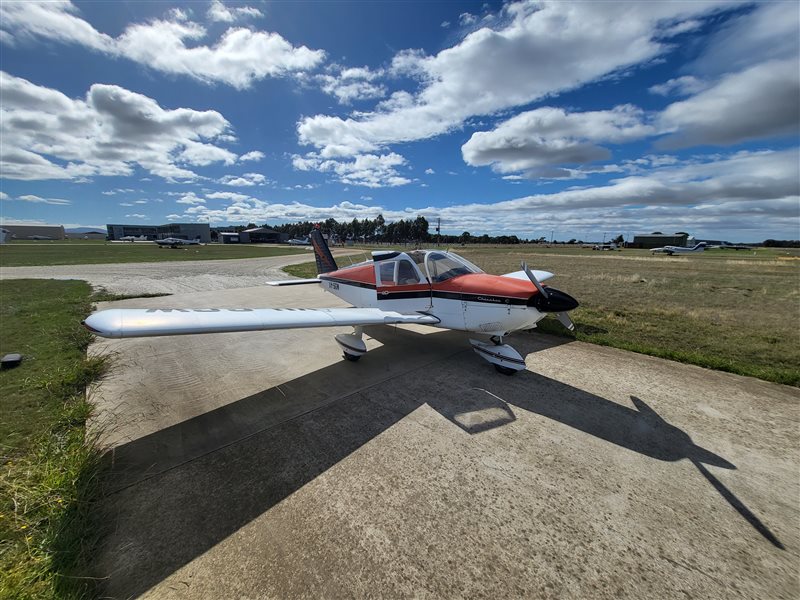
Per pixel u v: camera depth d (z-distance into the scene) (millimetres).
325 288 7867
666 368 5309
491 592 1912
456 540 2230
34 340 5906
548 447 3260
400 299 5938
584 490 2699
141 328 3080
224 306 9203
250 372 5020
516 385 4656
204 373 4957
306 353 5871
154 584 1923
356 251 43719
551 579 1986
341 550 2145
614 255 42844
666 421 3750
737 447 3293
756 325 7781
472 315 5137
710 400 4254
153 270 19047
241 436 3395
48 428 3301
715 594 1916
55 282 13594
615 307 9828
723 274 19547
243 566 2031
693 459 3105
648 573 2033
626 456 3137
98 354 5504
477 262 26328
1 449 2947
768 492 2699
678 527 2359
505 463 3016
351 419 3738
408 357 5727
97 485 2619
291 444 3266
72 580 1877
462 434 3467
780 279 16969
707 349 6117
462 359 5648
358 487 2699
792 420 3785
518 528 2334
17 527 2148
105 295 10594
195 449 3170
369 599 1858
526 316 4715
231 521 2355
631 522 2396
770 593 1919
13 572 1845
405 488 2693
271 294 11422
